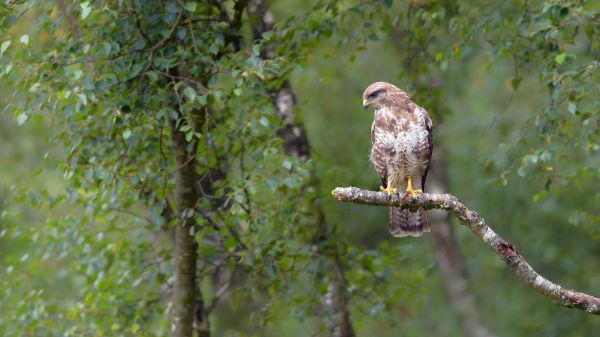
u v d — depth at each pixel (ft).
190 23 40.57
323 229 49.19
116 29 40.70
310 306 48.16
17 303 48.29
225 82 49.57
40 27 40.86
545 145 43.65
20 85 39.29
